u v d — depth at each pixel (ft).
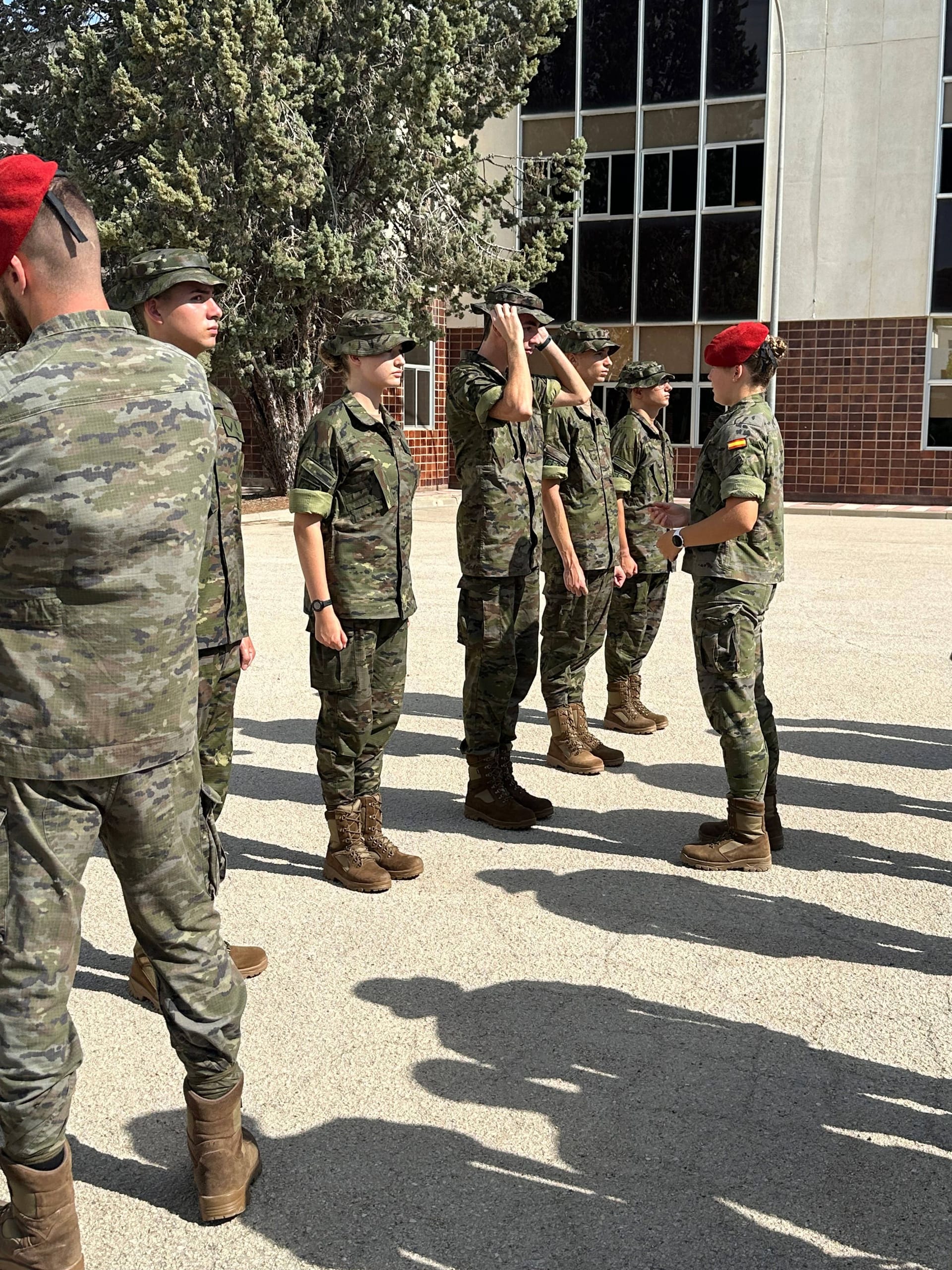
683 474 77.51
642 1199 8.21
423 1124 9.10
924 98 69.15
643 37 74.02
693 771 18.90
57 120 56.65
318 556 13.16
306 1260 7.62
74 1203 7.36
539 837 15.83
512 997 11.20
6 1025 6.91
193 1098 7.95
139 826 7.27
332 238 56.08
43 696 6.79
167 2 50.83
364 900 13.64
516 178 66.28
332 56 56.59
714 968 11.85
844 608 34.55
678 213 75.10
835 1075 9.82
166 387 7.02
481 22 58.70
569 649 18.51
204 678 11.01
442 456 82.69
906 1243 7.76
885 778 18.52
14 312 7.08
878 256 71.67
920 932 12.77
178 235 52.60
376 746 14.12
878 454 73.92
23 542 6.63
